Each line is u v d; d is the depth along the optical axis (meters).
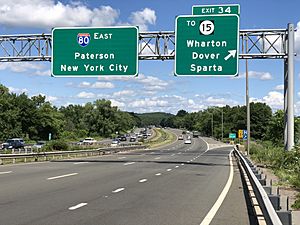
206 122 188.38
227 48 27.28
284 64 27.70
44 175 20.84
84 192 14.69
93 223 9.38
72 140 125.38
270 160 32.56
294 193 15.27
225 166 32.28
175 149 77.44
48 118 120.00
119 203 12.41
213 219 10.22
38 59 30.20
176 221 9.86
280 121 60.88
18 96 114.31
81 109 193.50
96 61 29.09
